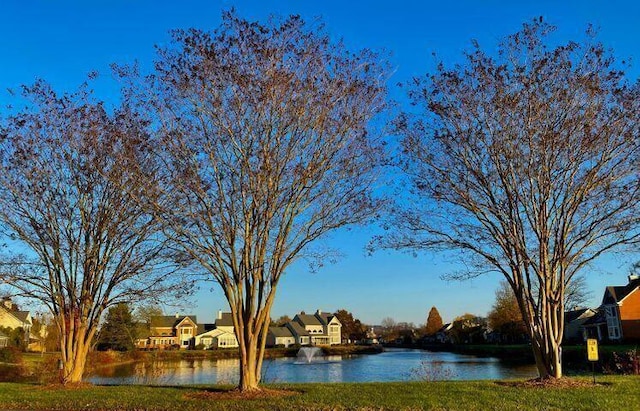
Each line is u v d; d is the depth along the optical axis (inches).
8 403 514.6
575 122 572.7
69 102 661.3
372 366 1883.6
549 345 602.5
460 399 477.4
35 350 2591.0
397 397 492.7
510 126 591.8
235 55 552.7
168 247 701.9
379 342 5187.0
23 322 2770.7
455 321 4377.5
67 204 680.4
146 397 531.5
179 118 565.0
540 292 609.3
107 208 684.7
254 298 576.4
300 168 562.3
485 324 4020.7
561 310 611.2
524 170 591.5
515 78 587.5
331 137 575.2
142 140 601.9
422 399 480.4
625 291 2265.0
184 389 591.5
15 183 655.1
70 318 684.7
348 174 589.0
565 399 469.4
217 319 4089.6
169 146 561.3
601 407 434.9
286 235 582.6
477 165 623.8
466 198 625.3
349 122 575.5
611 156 584.1
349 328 4781.0
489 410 432.1
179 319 3912.4
